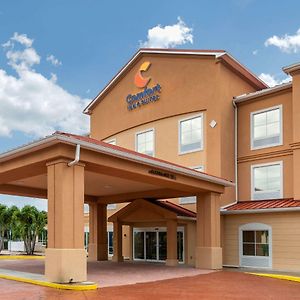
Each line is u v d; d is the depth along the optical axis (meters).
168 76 28.16
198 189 20.98
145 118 29.22
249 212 22.81
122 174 17.11
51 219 14.53
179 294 12.92
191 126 26.47
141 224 27.45
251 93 25.47
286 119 23.73
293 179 22.69
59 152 14.25
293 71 22.92
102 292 13.01
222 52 25.16
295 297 12.71
